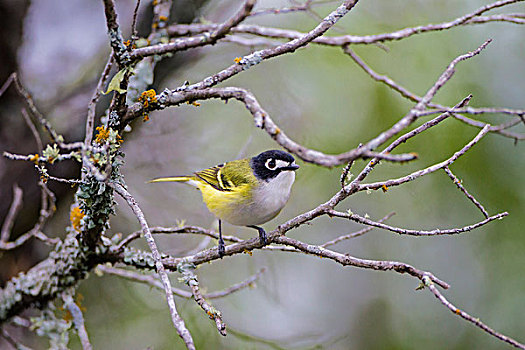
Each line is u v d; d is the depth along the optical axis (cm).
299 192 1305
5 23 987
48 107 1004
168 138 1305
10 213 816
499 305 1181
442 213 1188
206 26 891
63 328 755
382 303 1359
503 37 1159
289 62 1234
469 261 1230
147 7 980
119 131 642
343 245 1381
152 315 1162
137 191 1256
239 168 888
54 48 1145
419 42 1151
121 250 736
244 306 1269
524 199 1114
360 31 1155
